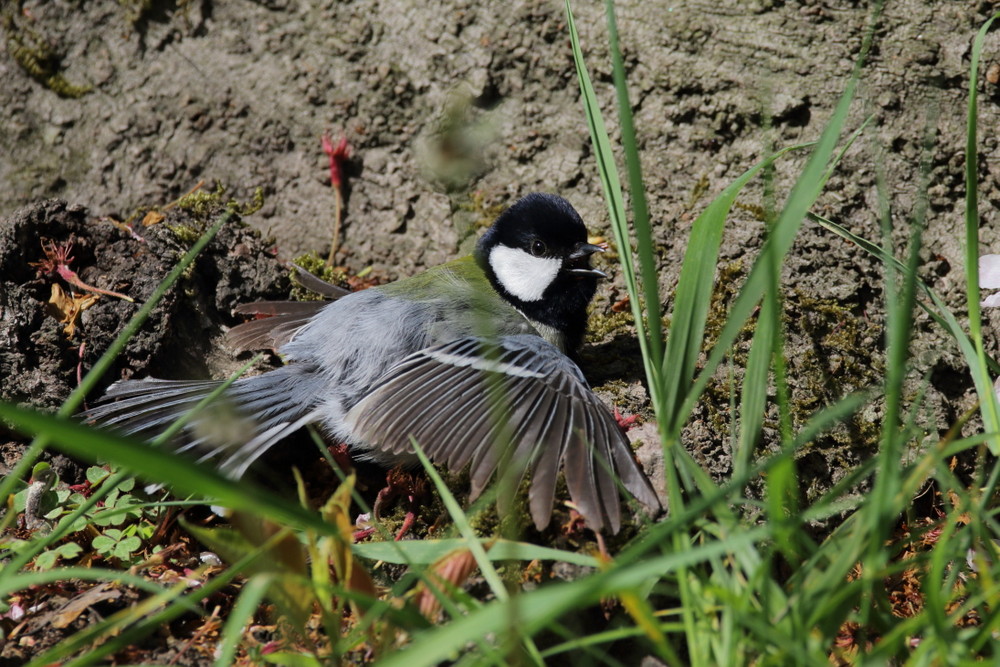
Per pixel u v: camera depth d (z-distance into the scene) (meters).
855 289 6.69
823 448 6.11
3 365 6.42
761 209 7.19
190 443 5.53
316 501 6.23
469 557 4.06
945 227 7.04
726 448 6.12
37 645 4.55
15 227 6.91
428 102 8.20
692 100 7.72
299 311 6.96
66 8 8.49
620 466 4.87
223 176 8.29
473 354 5.71
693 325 4.49
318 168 8.27
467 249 7.93
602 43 7.96
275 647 4.46
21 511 5.39
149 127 8.36
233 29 8.44
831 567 3.65
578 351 7.12
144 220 7.56
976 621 4.71
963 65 7.26
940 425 6.19
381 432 5.39
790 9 7.68
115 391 5.94
